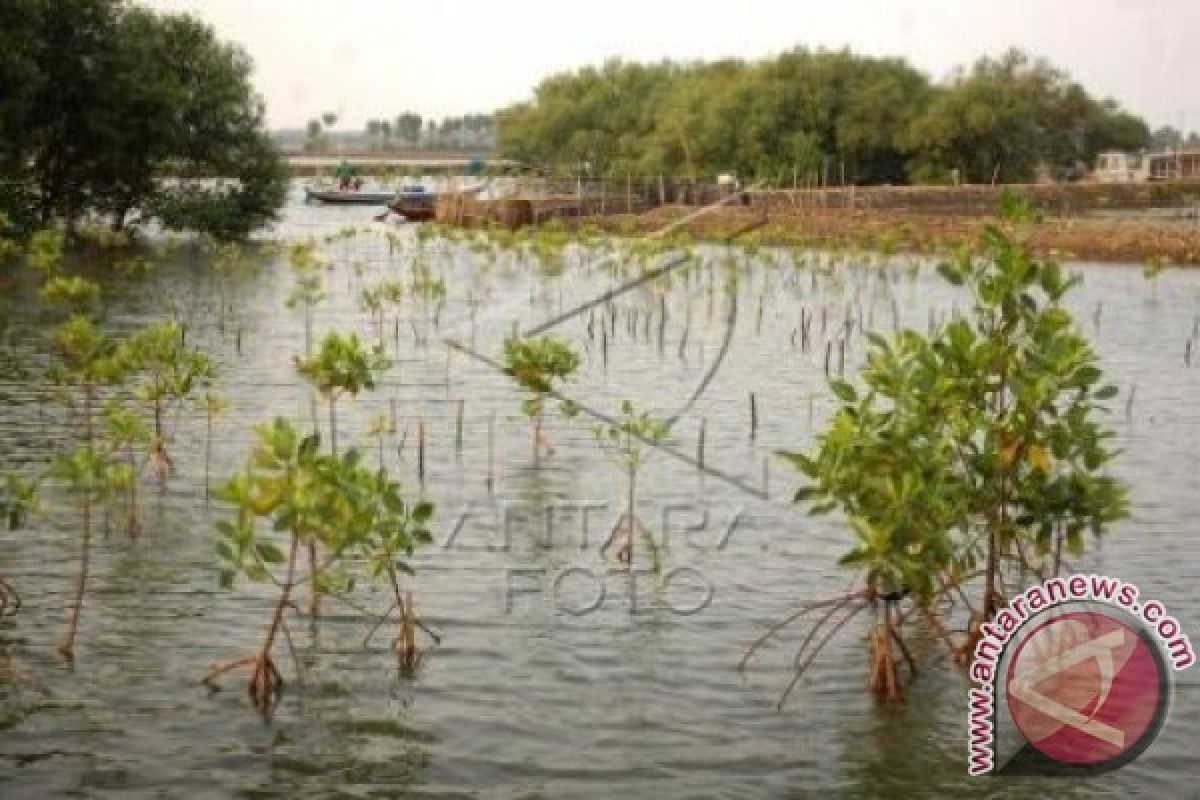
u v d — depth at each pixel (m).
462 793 8.09
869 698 9.52
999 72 119.88
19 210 48.06
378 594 11.34
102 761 8.34
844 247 41.41
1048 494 10.16
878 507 9.52
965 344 10.09
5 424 17.42
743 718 9.18
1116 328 31.09
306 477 9.66
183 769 8.28
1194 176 107.75
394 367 22.75
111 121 51.66
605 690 9.58
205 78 56.81
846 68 95.56
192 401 19.27
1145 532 13.52
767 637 10.45
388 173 86.19
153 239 59.06
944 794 8.20
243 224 56.62
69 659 9.83
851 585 11.83
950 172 93.88
